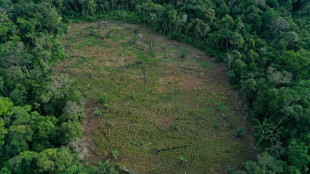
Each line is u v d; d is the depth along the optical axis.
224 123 56.66
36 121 48.41
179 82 67.50
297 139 46.09
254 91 57.91
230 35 72.31
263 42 70.69
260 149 51.12
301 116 47.12
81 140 52.84
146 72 70.50
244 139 53.31
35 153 43.59
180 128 55.56
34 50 68.19
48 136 48.25
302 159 42.19
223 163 49.12
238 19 73.19
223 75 69.94
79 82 67.06
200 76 69.50
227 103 61.47
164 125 56.28
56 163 40.72
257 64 65.50
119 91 64.50
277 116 51.88
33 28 74.12
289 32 67.81
